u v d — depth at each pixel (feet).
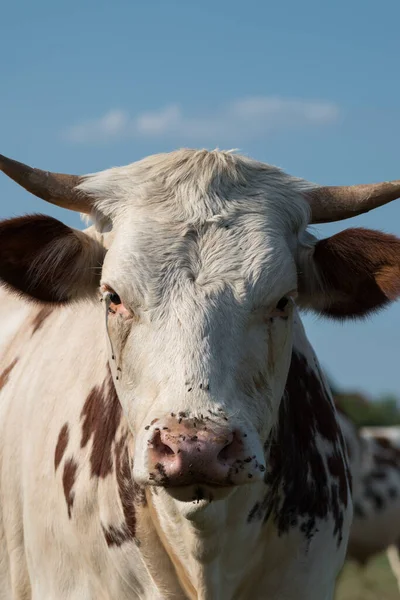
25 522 22.62
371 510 54.24
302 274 20.36
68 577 21.50
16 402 24.07
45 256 20.36
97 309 23.17
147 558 20.17
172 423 16.22
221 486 16.26
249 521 19.47
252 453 16.44
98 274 20.51
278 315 18.42
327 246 20.16
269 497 19.71
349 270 20.20
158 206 19.21
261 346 17.95
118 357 18.40
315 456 21.11
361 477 54.54
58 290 20.95
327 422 22.03
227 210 19.01
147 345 17.67
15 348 25.96
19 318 26.94
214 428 16.14
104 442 20.76
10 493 23.39
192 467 15.75
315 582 20.68
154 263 18.22
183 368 17.03
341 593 54.19
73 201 20.25
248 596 20.40
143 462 16.25
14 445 23.49
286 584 20.39
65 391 22.56
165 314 17.74
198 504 17.92
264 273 18.21
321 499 20.85
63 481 21.34
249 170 19.98
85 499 20.80
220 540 18.98
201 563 19.06
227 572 19.62
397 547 55.26
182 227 18.67
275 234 18.93
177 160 20.02
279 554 20.26
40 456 22.26
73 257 20.36
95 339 22.77
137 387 17.78
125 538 20.25
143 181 19.80
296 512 20.25
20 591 23.22
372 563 64.08
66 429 21.86
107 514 20.40
